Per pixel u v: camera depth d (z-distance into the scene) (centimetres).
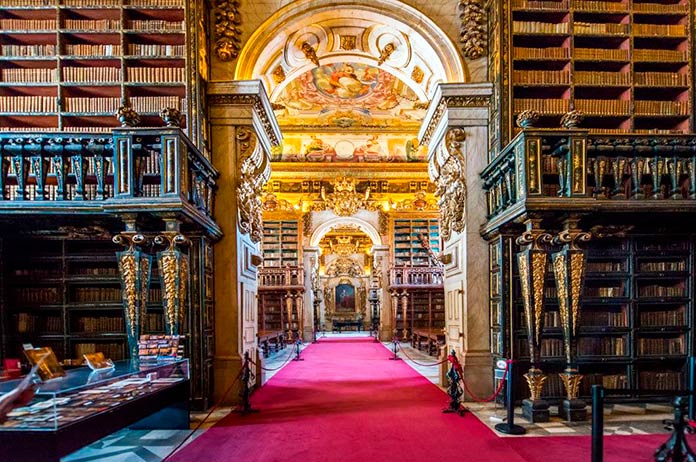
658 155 668
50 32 754
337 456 502
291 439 564
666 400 736
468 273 794
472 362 775
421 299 1922
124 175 589
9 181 750
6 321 760
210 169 743
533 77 783
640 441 542
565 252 626
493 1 809
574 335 633
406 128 1927
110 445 545
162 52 767
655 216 677
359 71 1534
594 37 778
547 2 783
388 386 910
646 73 783
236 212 801
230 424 635
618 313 764
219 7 844
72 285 788
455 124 821
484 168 804
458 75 848
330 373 1095
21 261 770
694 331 746
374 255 1988
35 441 367
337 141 1959
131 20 785
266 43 862
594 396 407
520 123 634
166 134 589
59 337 769
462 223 810
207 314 746
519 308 731
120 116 607
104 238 760
